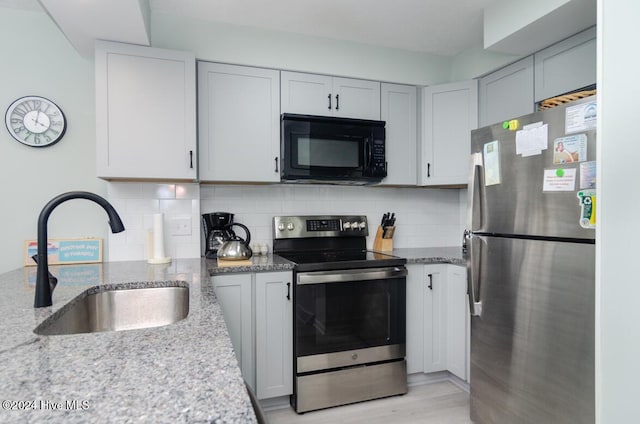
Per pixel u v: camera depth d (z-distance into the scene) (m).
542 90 2.11
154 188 2.33
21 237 2.15
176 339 0.83
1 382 0.61
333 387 2.14
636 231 1.07
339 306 2.15
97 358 0.72
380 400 2.23
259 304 2.05
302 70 2.45
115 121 2.01
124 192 2.28
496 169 1.73
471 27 2.39
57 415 0.51
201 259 2.35
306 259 2.29
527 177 1.58
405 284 2.31
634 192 1.08
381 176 2.56
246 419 0.50
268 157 2.36
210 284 1.52
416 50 2.73
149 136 2.06
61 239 2.18
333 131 2.44
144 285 1.56
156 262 2.15
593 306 1.33
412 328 2.36
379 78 2.64
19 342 0.81
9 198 2.13
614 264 1.13
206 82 2.25
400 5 2.12
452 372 2.38
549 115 1.47
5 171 2.13
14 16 2.14
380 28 2.40
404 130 2.71
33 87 2.16
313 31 2.43
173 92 2.10
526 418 1.60
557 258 1.45
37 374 0.65
